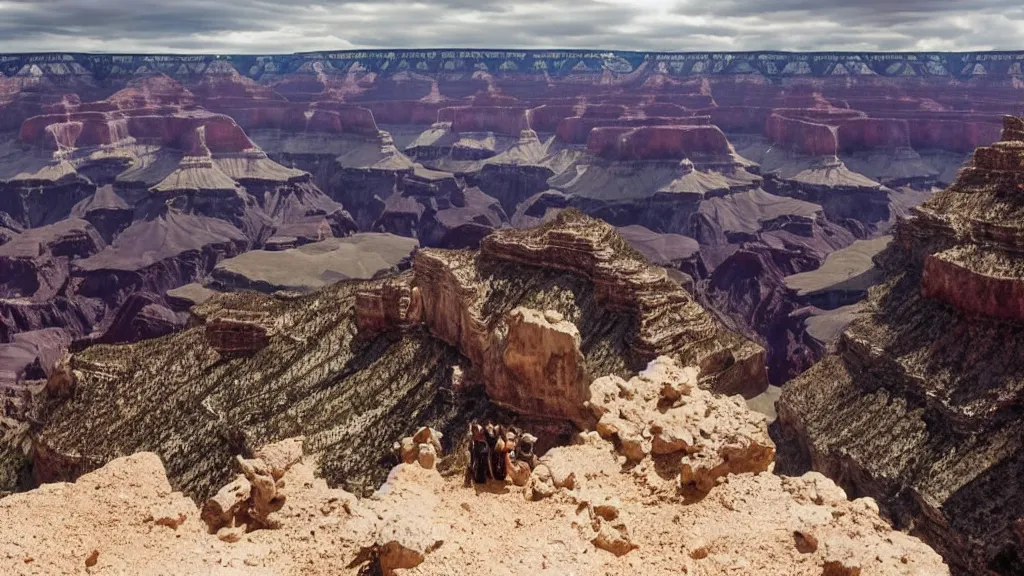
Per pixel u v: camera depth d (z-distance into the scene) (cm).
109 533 2748
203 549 2705
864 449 8656
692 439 3506
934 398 8631
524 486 3225
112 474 3062
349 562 2673
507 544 2803
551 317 6188
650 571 2730
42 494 2925
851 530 2914
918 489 7744
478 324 8194
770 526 2992
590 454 3547
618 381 4112
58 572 2511
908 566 2627
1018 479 7362
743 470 3394
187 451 8538
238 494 2994
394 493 3125
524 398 6294
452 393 8175
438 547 2698
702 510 3142
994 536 6919
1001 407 8094
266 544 2756
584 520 3002
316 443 8088
